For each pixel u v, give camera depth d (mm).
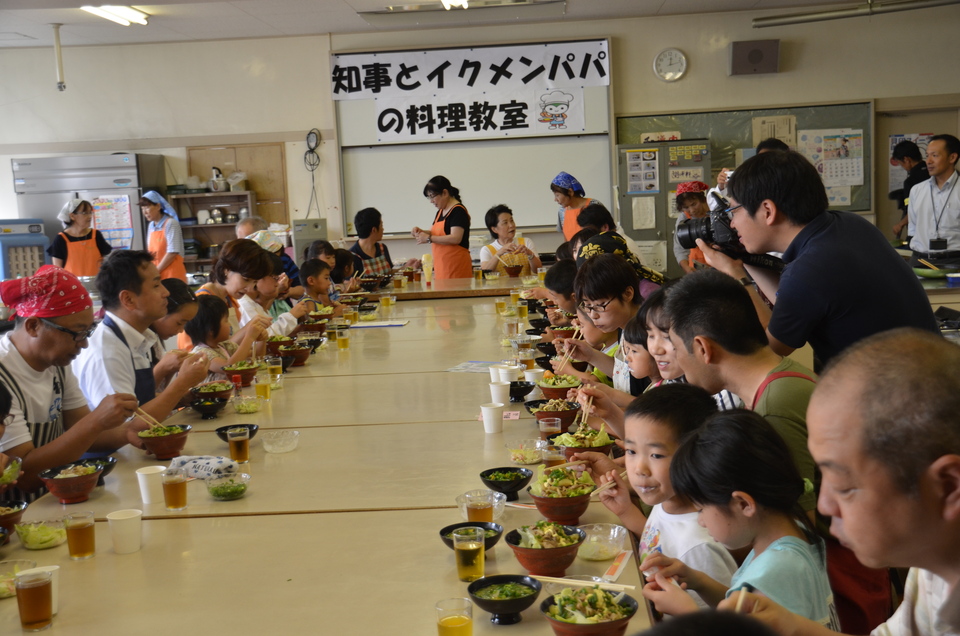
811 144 8945
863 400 784
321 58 9211
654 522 1620
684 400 1592
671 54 8945
